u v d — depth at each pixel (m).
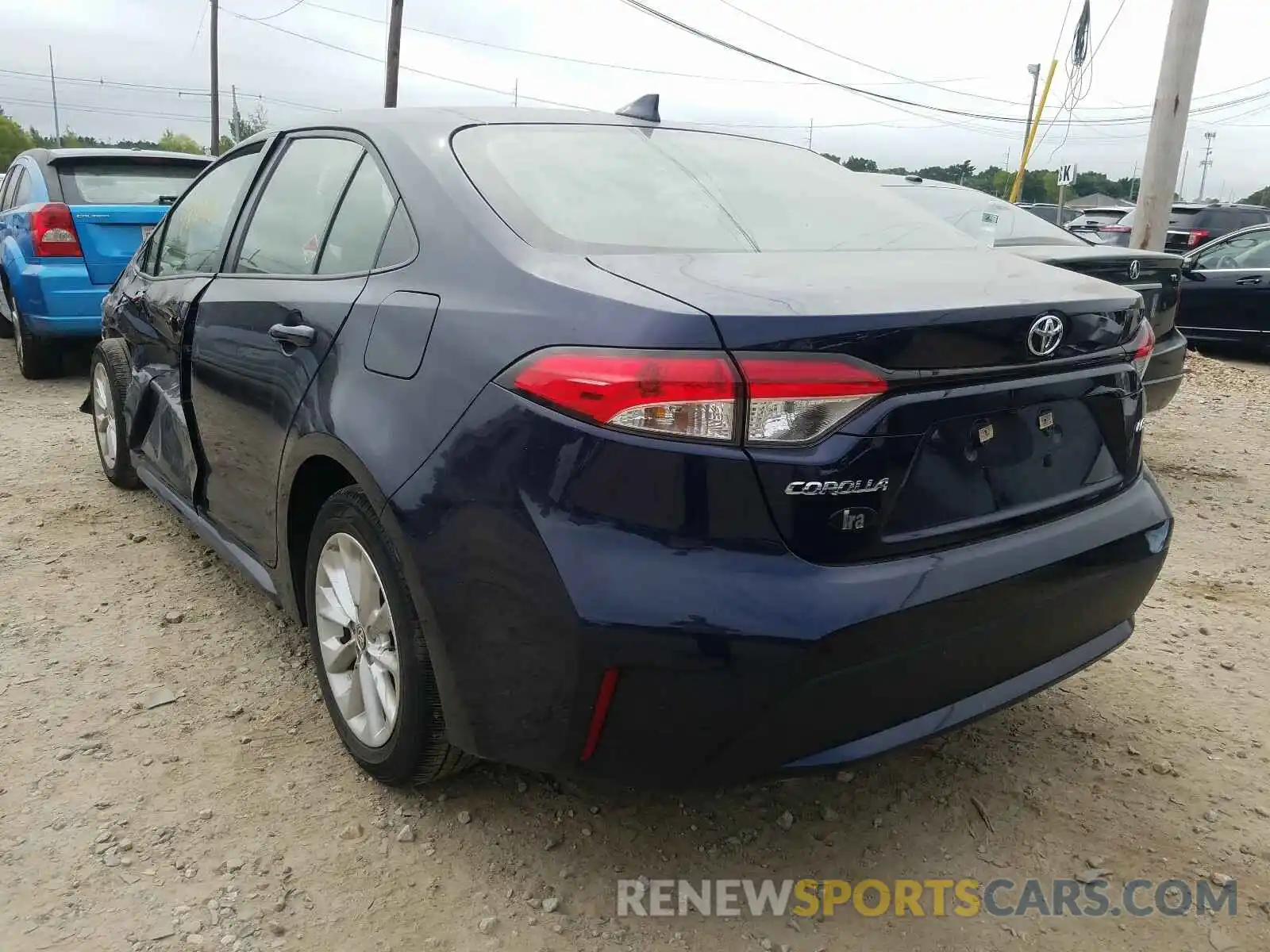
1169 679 3.25
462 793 2.54
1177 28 9.55
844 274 2.14
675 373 1.79
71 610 3.51
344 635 2.61
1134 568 2.38
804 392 1.80
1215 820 2.53
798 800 2.58
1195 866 2.36
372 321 2.36
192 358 3.31
